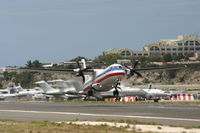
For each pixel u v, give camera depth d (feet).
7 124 271.28
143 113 353.72
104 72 570.05
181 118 305.73
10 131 236.22
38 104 535.60
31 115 349.41
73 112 374.84
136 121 280.31
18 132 232.73
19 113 372.79
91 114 350.02
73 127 250.78
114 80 560.61
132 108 419.54
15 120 308.19
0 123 281.54
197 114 339.16
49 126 256.11
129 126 252.01
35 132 232.12
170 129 238.27
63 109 415.64
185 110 384.27
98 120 290.15
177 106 458.09
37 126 256.52
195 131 230.27
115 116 328.29
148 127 247.50
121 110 392.27
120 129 241.35
